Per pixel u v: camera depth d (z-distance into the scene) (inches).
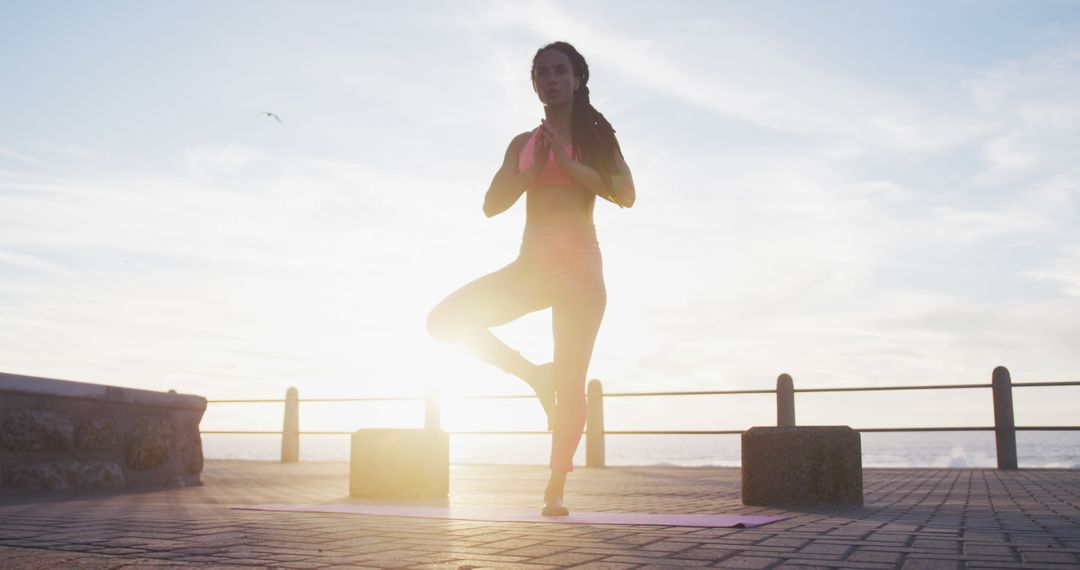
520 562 118.6
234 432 622.2
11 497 252.7
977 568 112.6
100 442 295.7
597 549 131.3
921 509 215.8
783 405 498.0
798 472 227.1
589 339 170.2
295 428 610.9
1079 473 416.2
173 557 123.4
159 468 318.0
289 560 120.4
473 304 168.4
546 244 166.6
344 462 606.2
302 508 207.8
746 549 131.3
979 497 259.0
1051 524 172.7
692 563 117.1
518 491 298.2
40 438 276.5
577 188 168.7
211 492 286.8
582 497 263.7
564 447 178.5
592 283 167.0
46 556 124.3
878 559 120.9
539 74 169.6
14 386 268.8
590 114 170.7
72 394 285.0
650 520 174.6
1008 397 461.4
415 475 260.8
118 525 166.7
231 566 115.4
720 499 255.1
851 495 228.1
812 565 115.4
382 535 149.4
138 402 308.2
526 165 168.4
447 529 159.0
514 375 174.1
